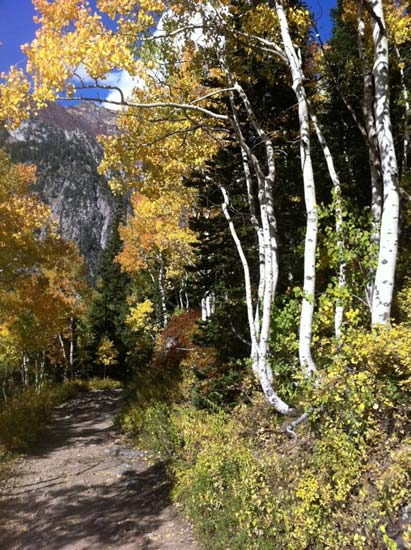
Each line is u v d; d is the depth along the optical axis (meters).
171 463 7.46
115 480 7.80
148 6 6.65
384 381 4.12
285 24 6.63
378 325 4.45
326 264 6.69
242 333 9.79
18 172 15.27
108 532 5.64
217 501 5.20
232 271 11.23
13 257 13.95
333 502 3.97
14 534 5.80
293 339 6.63
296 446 5.23
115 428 12.99
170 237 16.88
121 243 47.06
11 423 11.87
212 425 7.20
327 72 8.80
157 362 16.59
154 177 9.15
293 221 10.84
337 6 10.43
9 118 6.50
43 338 18.59
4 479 8.14
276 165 10.82
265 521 4.44
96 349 38.56
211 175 10.59
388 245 5.09
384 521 3.59
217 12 7.36
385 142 5.32
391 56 9.59
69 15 6.07
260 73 9.47
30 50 6.03
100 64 5.95
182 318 15.70
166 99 8.52
